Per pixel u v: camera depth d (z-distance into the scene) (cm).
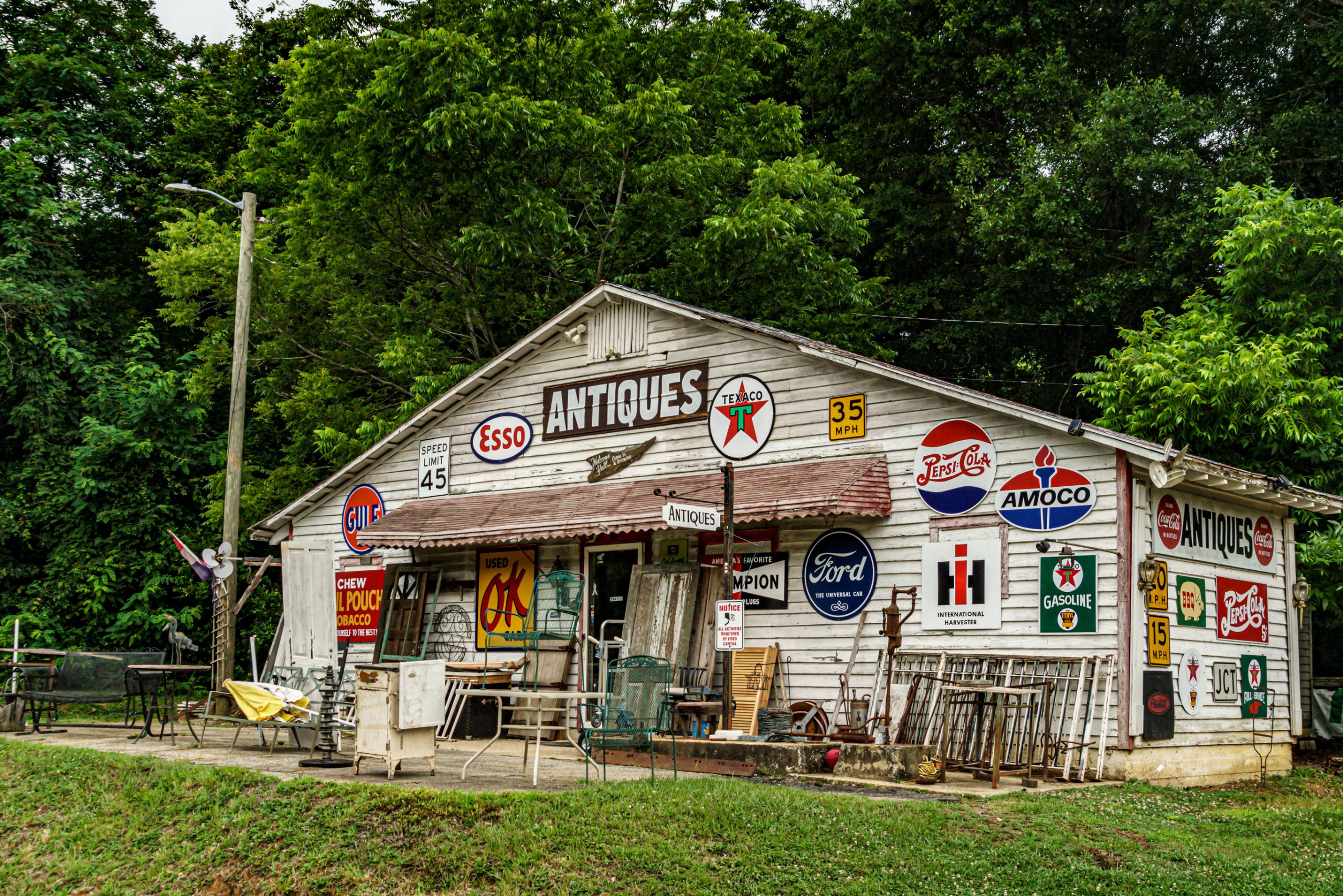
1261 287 1892
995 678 1200
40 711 1493
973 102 2638
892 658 1293
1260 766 1377
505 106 2025
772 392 1482
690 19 2712
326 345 2655
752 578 1455
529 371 1752
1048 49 2477
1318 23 2305
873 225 2817
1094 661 1173
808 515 1291
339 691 1266
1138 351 1798
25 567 2461
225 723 1524
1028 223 2362
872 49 2650
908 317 2630
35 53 2911
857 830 832
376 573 1877
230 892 805
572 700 1530
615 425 1633
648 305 1614
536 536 1516
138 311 3134
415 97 2061
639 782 946
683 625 1447
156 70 3216
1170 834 909
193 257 2491
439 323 2539
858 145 2797
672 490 1491
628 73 2611
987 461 1288
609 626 1576
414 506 1798
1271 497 1374
